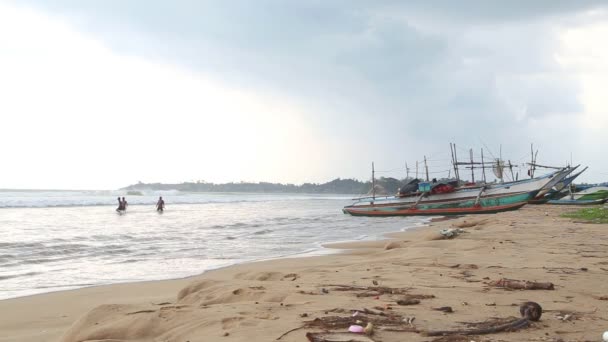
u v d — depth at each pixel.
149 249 18.03
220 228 28.20
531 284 7.54
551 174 38.16
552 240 15.96
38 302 9.09
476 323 5.26
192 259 15.47
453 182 41.66
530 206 44.28
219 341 4.77
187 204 79.31
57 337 6.63
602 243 15.03
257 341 4.67
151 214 44.41
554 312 5.83
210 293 7.77
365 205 43.59
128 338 5.56
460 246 14.52
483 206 39.84
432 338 4.70
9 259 15.03
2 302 9.10
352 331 4.82
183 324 5.67
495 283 7.98
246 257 15.92
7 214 39.66
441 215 41.50
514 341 4.64
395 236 24.09
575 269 9.72
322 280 8.70
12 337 6.65
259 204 85.06
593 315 5.70
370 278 8.87
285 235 24.38
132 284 10.98
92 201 73.62
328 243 20.30
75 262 14.80
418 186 42.25
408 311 5.89
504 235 17.86
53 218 35.62
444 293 7.19
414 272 9.61
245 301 6.98
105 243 19.45
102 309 6.47
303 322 5.34
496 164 45.38
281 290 7.55
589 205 44.09
